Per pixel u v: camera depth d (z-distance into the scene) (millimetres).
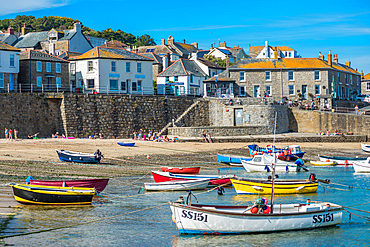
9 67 58250
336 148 56062
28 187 24609
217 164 43125
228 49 128000
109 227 21688
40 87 61562
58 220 22594
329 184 33750
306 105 71250
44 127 54656
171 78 77875
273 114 65250
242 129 62375
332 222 22516
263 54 114125
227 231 20719
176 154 47156
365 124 62750
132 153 46062
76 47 97062
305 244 19984
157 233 20922
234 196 29156
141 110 61469
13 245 18844
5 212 23656
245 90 75938
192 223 20406
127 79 66625
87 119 56781
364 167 40500
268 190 29156
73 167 36906
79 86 65188
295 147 46719
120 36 163875
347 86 87250
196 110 67125
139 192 29531
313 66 76188
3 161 37156
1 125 51281
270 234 21234
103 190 29828
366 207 26531
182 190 30656
